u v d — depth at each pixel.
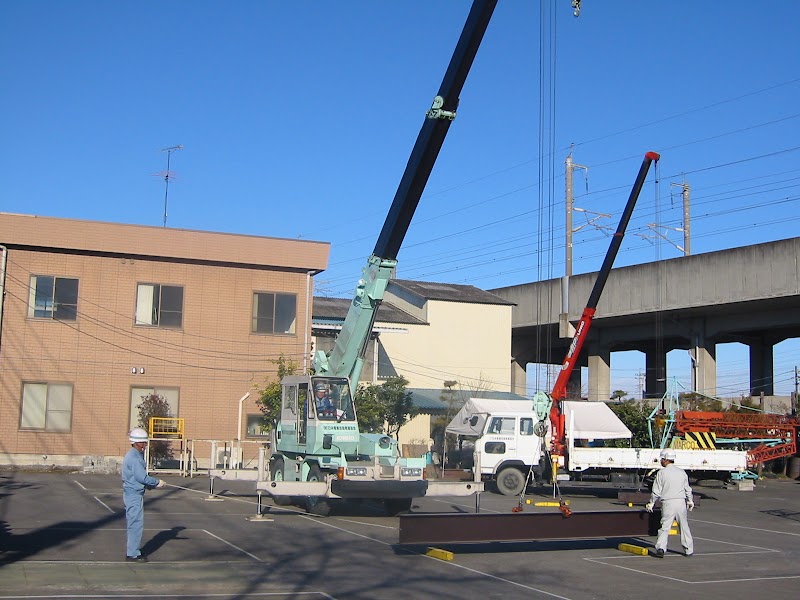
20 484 27.17
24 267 34.47
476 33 17.09
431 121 17.94
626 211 30.17
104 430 34.88
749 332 51.81
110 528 16.92
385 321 47.94
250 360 37.06
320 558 14.13
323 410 20.84
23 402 34.06
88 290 35.22
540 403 24.56
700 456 30.22
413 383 48.25
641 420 35.19
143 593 10.90
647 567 14.34
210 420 36.25
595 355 55.69
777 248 40.81
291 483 19.06
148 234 35.75
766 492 32.81
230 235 36.91
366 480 19.47
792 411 44.16
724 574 13.77
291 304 37.94
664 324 50.91
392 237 19.77
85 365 34.91
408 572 13.12
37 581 11.43
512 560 14.73
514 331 57.75
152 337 35.88
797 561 15.34
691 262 44.91
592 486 29.05
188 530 17.09
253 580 12.00
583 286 51.12
